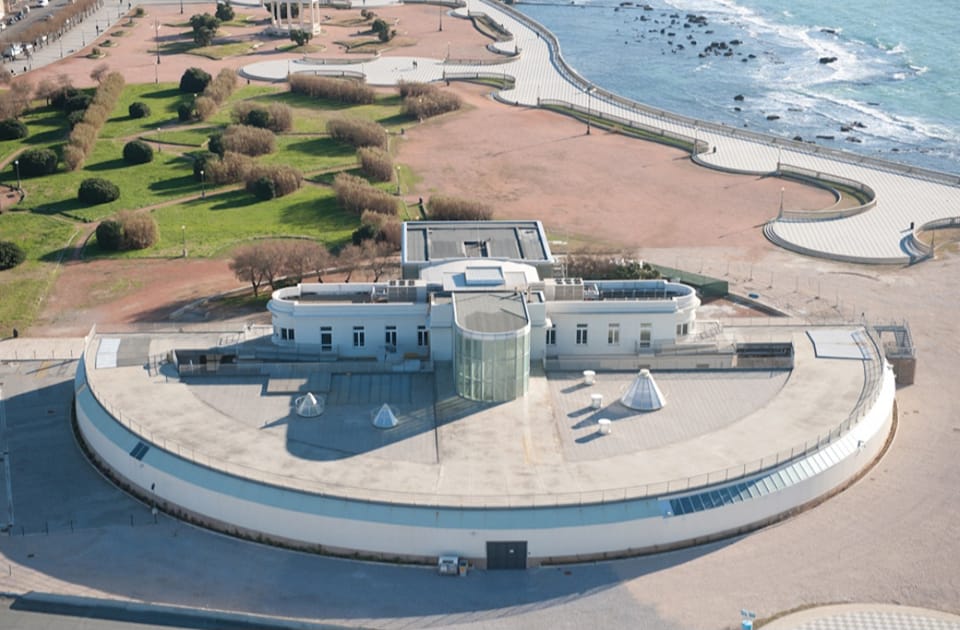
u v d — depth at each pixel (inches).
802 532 5017.2
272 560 4859.7
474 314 5728.3
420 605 4581.7
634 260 7815.0
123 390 5757.9
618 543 4822.8
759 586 4675.2
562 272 6983.3
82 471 5565.9
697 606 4564.5
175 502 5162.4
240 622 4291.3
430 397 5718.5
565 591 4655.5
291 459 5162.4
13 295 7785.4
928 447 5728.3
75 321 7401.6
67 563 4854.8
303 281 7869.1
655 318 6072.8
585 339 6107.3
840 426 5418.3
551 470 5073.8
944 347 6860.2
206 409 5595.5
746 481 5014.8
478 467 5098.4
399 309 6013.8
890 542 4955.7
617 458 5172.2
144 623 4286.4
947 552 4899.1
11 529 5103.3
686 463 5128.0
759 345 6156.5
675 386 5836.6
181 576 4763.8
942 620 4480.8
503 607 4569.4
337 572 4781.0
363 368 5925.2
